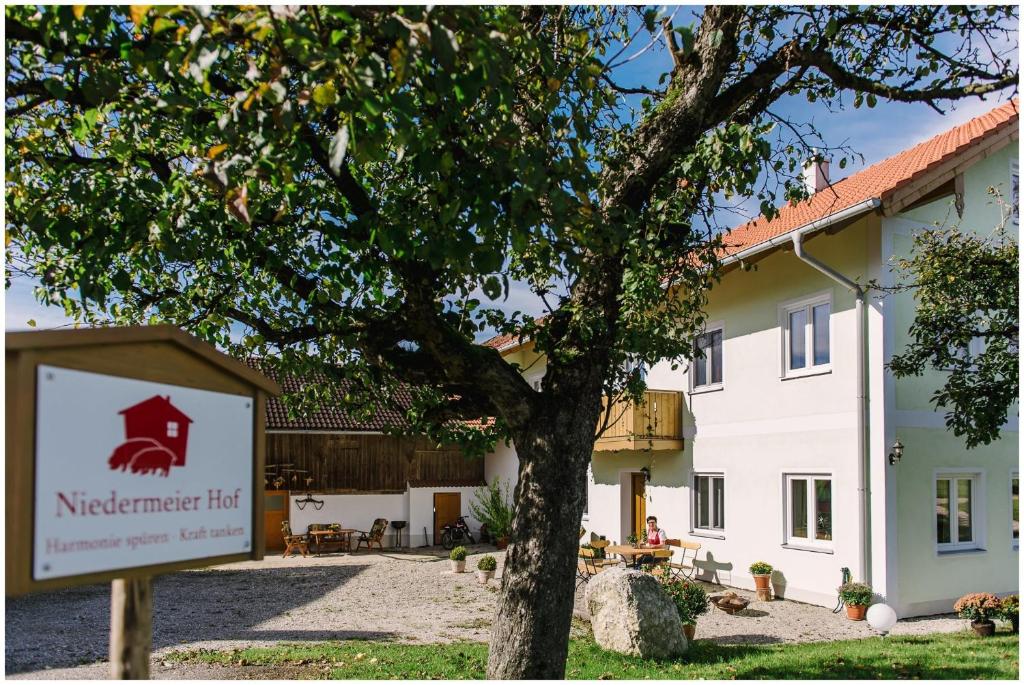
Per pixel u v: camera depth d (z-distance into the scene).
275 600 15.31
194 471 2.83
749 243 15.12
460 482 26.92
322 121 5.63
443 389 6.52
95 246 4.94
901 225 13.10
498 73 4.33
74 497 2.45
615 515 20.06
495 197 4.73
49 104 6.28
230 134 4.12
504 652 5.89
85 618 13.25
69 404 2.46
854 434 13.16
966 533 13.57
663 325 7.56
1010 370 9.62
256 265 6.10
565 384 6.22
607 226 5.00
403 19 3.90
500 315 6.87
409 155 4.88
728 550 16.09
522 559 5.98
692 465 17.36
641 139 6.66
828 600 13.45
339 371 7.04
